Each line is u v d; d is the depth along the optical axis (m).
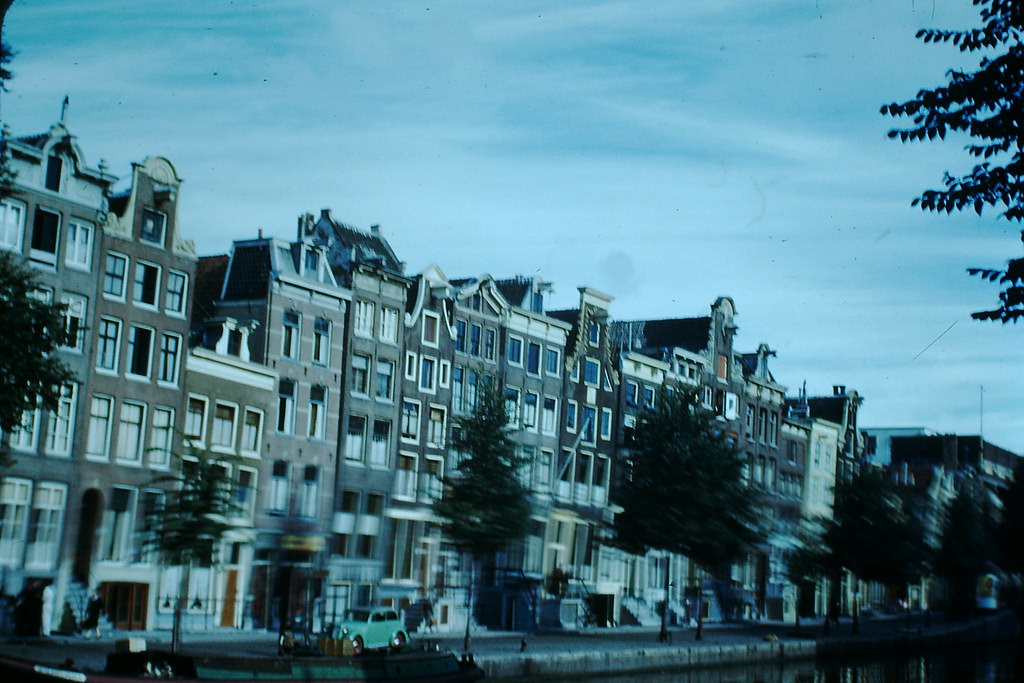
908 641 70.94
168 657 30.31
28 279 31.73
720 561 55.81
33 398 30.38
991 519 95.75
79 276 41.28
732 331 81.19
